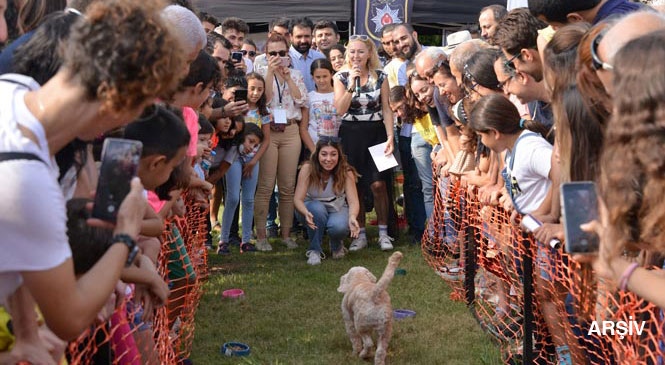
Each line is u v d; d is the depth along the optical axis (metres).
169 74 1.84
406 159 8.12
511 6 6.85
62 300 1.87
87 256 2.13
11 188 1.75
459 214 6.05
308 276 6.89
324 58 8.78
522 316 4.43
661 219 1.78
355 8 12.80
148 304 3.08
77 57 1.79
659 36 1.83
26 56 2.12
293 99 8.07
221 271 7.14
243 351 4.86
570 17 3.58
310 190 7.54
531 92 4.00
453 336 5.10
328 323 5.48
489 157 4.98
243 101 6.77
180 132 2.81
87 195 2.51
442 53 6.27
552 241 3.23
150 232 3.15
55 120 1.83
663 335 2.40
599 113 2.34
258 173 7.99
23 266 1.80
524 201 4.00
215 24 8.35
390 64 8.65
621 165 1.82
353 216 7.41
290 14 13.20
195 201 5.36
